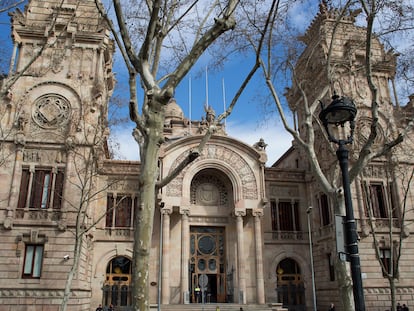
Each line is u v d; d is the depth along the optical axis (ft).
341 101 45.06
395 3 71.41
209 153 158.81
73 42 150.00
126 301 145.18
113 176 156.25
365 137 148.87
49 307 118.21
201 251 157.79
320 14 160.15
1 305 116.57
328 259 153.28
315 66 162.71
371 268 137.59
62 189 132.57
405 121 155.43
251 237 154.40
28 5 153.99
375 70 161.48
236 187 156.35
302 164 179.73
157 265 145.38
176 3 55.93
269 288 155.22
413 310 135.23
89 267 142.41
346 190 41.57
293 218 167.02
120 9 47.88
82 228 118.11
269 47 74.54
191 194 163.12
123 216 153.38
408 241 143.84
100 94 144.36
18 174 130.52
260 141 166.50
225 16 46.96
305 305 155.43
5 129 134.41
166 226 146.00
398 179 149.79
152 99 44.80
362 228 140.87
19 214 127.24
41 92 142.31
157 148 44.27
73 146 133.28
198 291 150.10
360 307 37.04
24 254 123.75
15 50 144.25
